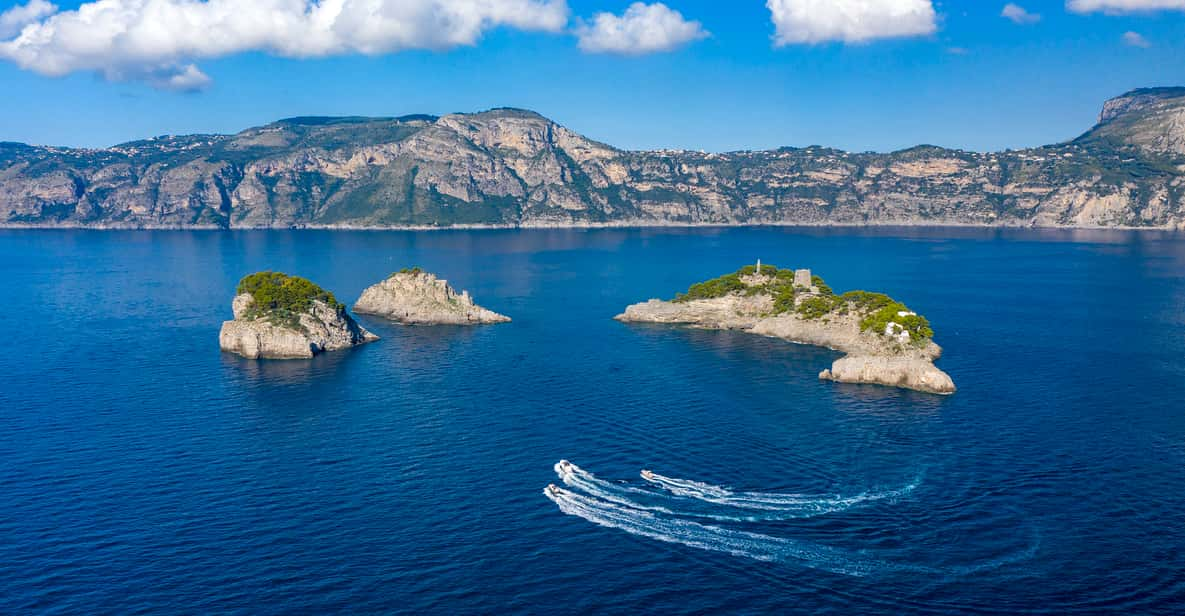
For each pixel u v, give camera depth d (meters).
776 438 120.88
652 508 96.94
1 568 82.38
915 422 128.75
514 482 104.44
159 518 93.69
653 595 78.50
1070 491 101.50
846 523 93.19
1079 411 134.88
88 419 130.75
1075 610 75.88
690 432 123.81
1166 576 81.44
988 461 111.56
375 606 76.12
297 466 109.75
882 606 76.75
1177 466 109.75
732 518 94.50
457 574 81.88
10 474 106.44
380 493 100.94
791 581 81.00
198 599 77.12
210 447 117.31
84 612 75.06
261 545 87.38
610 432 123.94
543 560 84.81
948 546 87.81
